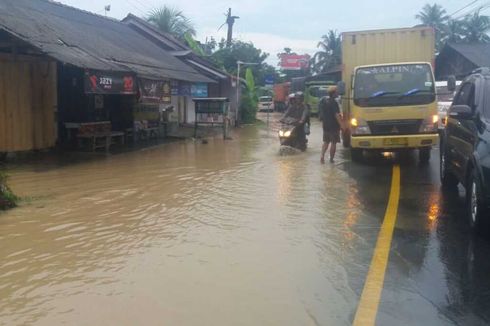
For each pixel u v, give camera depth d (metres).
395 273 5.20
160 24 38.94
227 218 7.43
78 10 22.73
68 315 4.30
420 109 12.14
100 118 18.34
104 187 9.95
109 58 16.14
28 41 12.33
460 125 8.11
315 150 16.30
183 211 7.89
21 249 6.09
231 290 4.77
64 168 12.41
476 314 4.29
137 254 5.85
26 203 8.55
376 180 10.55
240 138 21.94
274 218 7.40
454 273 5.21
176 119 25.28
